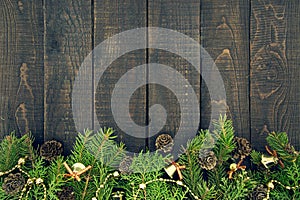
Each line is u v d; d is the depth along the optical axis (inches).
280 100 51.7
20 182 47.7
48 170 49.8
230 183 50.3
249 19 51.6
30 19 51.4
